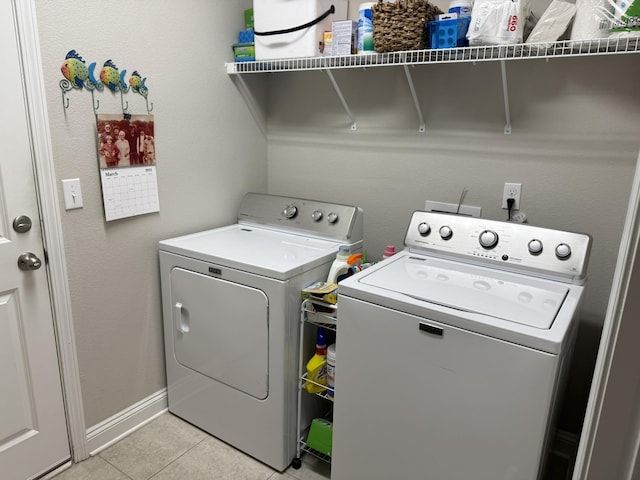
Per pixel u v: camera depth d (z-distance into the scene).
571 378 1.91
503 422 1.27
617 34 1.40
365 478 1.60
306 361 1.88
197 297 1.96
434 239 1.80
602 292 1.81
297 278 1.76
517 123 1.87
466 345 1.28
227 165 2.36
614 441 0.74
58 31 1.60
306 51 1.98
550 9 1.52
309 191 2.50
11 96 1.51
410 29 1.71
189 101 2.10
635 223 0.68
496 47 1.58
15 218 1.58
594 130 1.73
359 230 2.11
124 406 2.08
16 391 1.69
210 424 2.09
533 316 1.29
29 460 1.76
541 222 1.89
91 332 1.88
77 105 1.69
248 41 2.19
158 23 1.91
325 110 2.35
